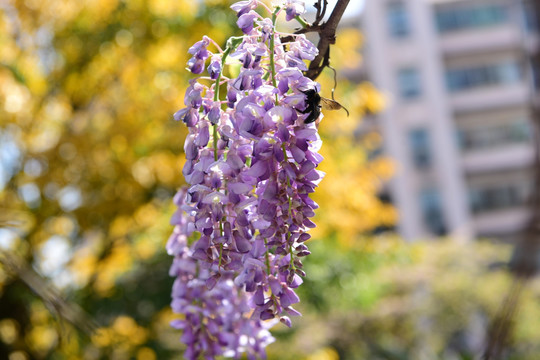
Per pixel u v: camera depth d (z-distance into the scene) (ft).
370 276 28.30
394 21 94.17
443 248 63.16
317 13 5.17
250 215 4.30
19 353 21.61
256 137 3.95
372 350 48.39
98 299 26.48
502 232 95.76
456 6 96.84
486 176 96.78
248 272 4.41
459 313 55.77
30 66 22.11
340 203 23.80
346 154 24.68
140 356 25.90
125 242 25.02
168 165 23.39
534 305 46.50
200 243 4.37
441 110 93.04
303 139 4.01
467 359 10.19
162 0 22.03
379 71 93.09
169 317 27.50
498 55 96.53
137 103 23.03
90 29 23.26
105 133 22.89
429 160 93.50
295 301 4.42
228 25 21.26
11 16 21.72
